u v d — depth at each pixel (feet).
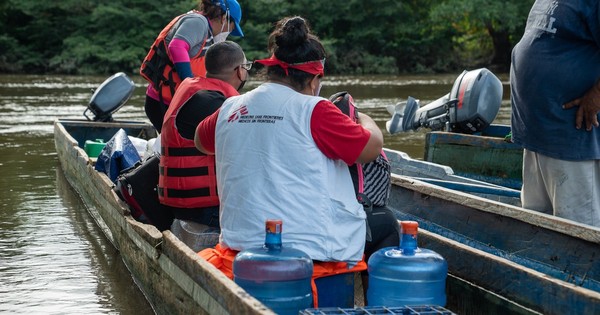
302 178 11.42
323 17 124.47
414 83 90.22
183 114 14.70
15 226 22.03
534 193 15.76
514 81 15.30
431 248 13.96
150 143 20.99
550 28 14.39
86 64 116.26
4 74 114.21
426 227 17.53
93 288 16.62
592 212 14.84
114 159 20.27
